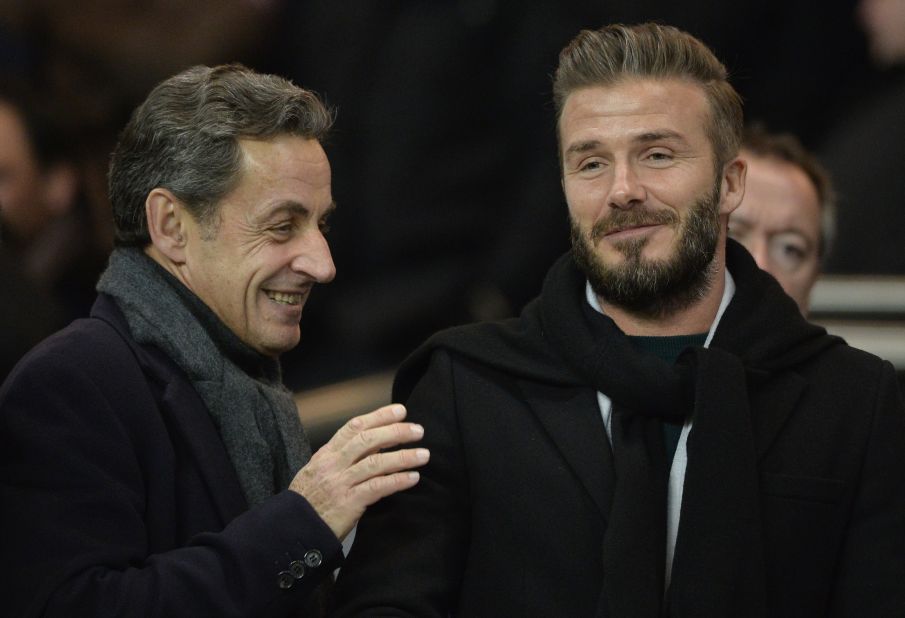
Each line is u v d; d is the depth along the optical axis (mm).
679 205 10789
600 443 10852
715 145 11008
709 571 10336
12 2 17922
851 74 20828
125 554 10164
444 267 19203
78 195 16734
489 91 19281
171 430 10828
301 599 10258
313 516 10266
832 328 15281
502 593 10703
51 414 10375
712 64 11109
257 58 19422
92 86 17750
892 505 10734
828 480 10727
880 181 17906
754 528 10469
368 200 19281
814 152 20438
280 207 10945
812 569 10602
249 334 11234
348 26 19609
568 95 11031
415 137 19172
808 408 10992
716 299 11258
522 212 19141
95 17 17969
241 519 10328
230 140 10875
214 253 11016
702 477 10516
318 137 11242
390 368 18766
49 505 10125
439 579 10750
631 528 10414
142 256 11273
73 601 9859
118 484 10336
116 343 10875
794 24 20359
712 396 10641
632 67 10852
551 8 19094
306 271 11055
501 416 11078
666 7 19391
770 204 13977
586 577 10570
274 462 11242
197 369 10992
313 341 19109
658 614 10312
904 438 10969
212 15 18688
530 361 11211
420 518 10930
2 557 10055
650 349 11141
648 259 10773
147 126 11078
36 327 12961
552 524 10711
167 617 9922
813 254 14234
